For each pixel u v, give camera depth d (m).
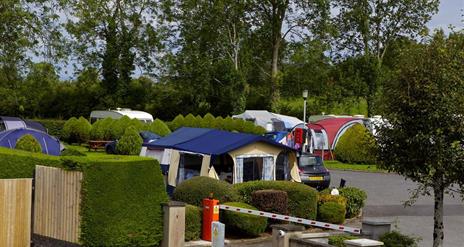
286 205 15.94
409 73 9.86
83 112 56.50
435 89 9.53
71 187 12.67
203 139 20.56
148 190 13.12
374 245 10.01
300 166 22.59
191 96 53.91
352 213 18.66
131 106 56.47
